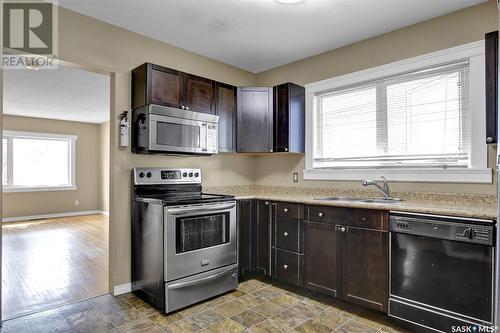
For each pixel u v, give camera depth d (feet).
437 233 6.56
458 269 6.31
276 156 12.67
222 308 8.23
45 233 18.24
